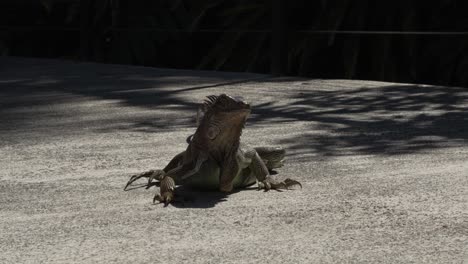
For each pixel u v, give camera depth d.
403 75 18.17
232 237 4.32
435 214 4.77
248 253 4.00
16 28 20.77
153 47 21.06
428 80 18.28
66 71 17.17
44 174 6.29
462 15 17.78
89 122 9.34
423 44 18.14
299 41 18.84
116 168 6.50
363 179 5.87
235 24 19.92
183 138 8.02
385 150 7.16
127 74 16.30
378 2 18.25
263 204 5.11
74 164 6.69
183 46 21.45
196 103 11.12
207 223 4.63
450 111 10.03
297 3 19.28
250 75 15.93
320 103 10.98
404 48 18.12
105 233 4.45
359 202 5.11
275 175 6.08
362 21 17.98
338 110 10.18
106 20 21.19
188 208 5.03
